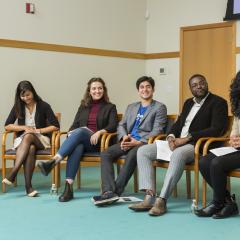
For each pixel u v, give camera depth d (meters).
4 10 5.45
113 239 2.74
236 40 6.00
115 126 4.09
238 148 3.30
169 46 6.65
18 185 4.59
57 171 4.12
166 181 3.38
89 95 4.29
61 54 5.97
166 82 6.71
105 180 3.65
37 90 5.77
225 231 2.91
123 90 6.62
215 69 6.22
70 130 4.24
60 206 3.62
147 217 3.27
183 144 3.57
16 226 3.04
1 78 5.46
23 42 5.60
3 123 5.49
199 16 6.34
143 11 6.79
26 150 4.05
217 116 3.60
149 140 3.79
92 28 6.25
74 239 2.75
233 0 5.92
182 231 2.91
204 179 3.38
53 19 5.87
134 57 6.72
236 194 4.14
